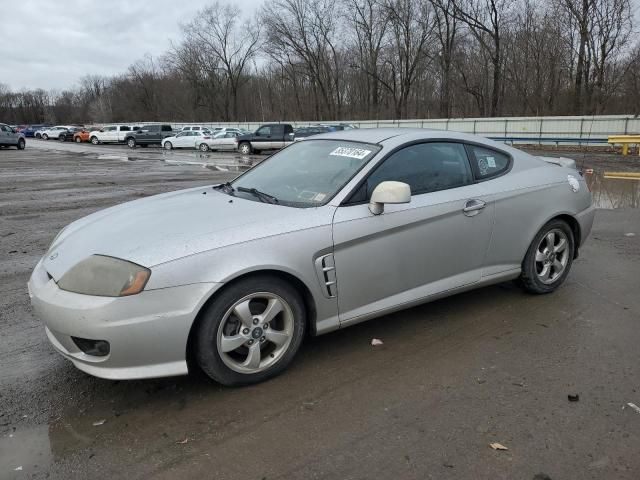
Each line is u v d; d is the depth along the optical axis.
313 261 3.21
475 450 2.56
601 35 38.72
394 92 56.78
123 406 2.96
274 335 3.18
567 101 41.78
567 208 4.61
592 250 6.30
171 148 36.00
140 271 2.76
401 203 3.31
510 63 47.06
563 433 2.69
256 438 2.66
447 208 3.80
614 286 4.95
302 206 3.43
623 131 28.22
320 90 65.94
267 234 3.08
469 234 3.96
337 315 3.42
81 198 11.01
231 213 3.31
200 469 2.44
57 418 2.84
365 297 3.51
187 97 83.62
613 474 2.39
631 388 3.12
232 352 3.13
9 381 3.23
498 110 47.88
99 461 2.49
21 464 2.47
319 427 2.75
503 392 3.09
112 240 3.04
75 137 50.25
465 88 49.62
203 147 33.97
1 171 17.77
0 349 3.67
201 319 2.92
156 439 2.66
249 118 79.56
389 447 2.59
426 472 2.41
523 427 2.74
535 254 4.50
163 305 2.78
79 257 2.97
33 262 5.92
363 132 4.23
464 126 34.62
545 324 4.06
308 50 61.62
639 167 17.16
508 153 4.52
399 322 4.10
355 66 57.81
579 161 19.53
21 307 4.47
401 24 53.50
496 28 45.06
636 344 3.71
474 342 3.75
